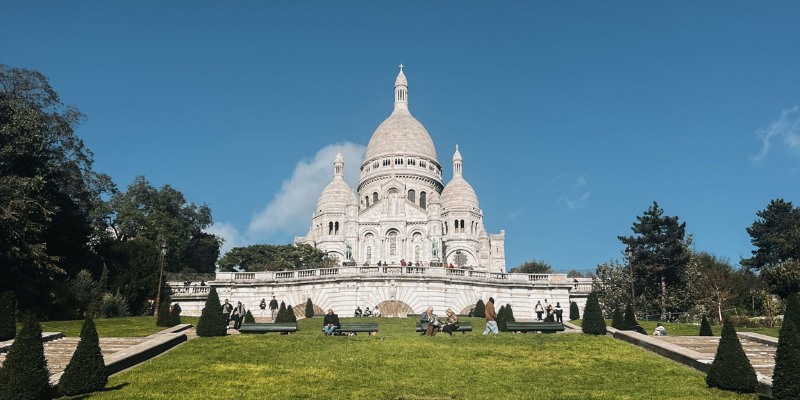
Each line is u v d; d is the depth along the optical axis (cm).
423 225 13988
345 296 7350
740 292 9212
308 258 11719
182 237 10238
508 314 5281
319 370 3178
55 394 2720
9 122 6150
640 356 3550
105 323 5312
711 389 2895
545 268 13388
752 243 11275
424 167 16038
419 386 2916
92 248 7275
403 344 3750
